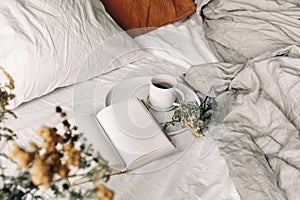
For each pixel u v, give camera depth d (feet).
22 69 3.12
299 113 3.31
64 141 1.79
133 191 2.63
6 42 3.16
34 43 3.19
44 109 3.22
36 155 1.62
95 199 1.62
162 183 2.70
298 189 2.75
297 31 3.99
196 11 4.53
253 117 3.34
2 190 1.71
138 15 4.27
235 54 4.10
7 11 3.25
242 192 2.77
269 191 2.77
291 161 2.97
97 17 3.72
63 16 3.42
